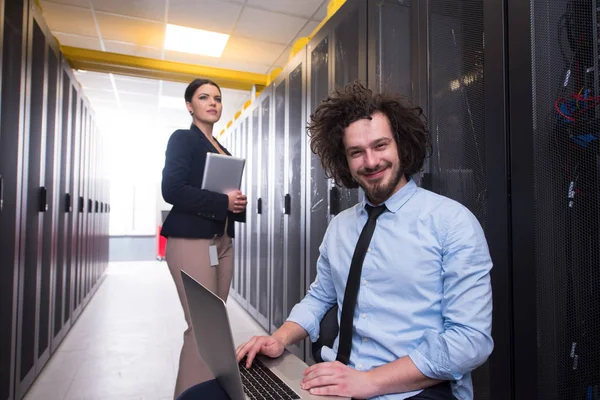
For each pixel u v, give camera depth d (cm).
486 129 130
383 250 105
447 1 151
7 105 204
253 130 450
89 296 503
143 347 332
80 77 542
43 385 256
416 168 112
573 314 105
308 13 381
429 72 159
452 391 98
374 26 195
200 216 180
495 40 127
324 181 255
